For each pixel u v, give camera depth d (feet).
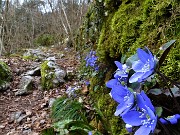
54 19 47.47
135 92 2.63
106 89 8.05
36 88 16.79
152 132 2.41
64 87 16.15
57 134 6.44
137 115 2.49
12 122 12.69
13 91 16.60
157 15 5.66
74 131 6.13
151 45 5.56
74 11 40.52
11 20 42.88
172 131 2.61
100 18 10.04
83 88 11.32
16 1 50.01
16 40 41.68
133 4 7.02
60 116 8.47
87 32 13.43
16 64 22.74
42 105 13.83
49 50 34.24
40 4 55.26
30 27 53.42
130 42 6.42
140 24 6.30
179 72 4.58
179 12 5.17
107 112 6.79
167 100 3.41
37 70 18.98
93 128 6.47
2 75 17.49
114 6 8.53
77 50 18.79
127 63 3.20
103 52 8.13
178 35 5.04
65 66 20.38
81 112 7.95
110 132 6.42
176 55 4.72
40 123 11.93
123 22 6.98
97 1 10.02
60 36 43.93
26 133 11.42
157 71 2.55
